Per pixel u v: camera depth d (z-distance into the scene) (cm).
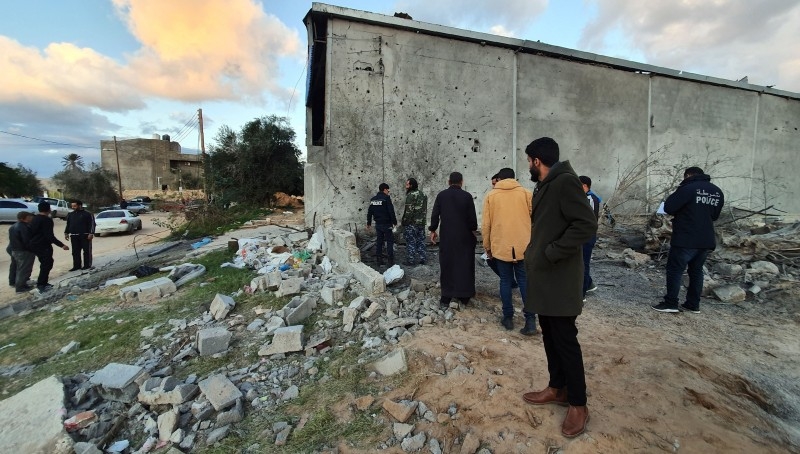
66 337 499
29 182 4097
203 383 323
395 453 240
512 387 289
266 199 2009
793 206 1345
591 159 1073
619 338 388
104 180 4094
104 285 729
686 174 465
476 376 303
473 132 959
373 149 887
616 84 1092
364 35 866
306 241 830
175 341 430
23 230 775
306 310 456
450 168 943
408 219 707
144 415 316
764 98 1283
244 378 348
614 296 527
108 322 520
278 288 542
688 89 1176
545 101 1024
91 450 273
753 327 423
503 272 402
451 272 464
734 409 273
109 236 1736
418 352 341
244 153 1938
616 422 250
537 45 984
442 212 472
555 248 232
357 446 248
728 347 376
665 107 1148
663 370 314
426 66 916
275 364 366
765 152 1295
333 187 867
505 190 401
